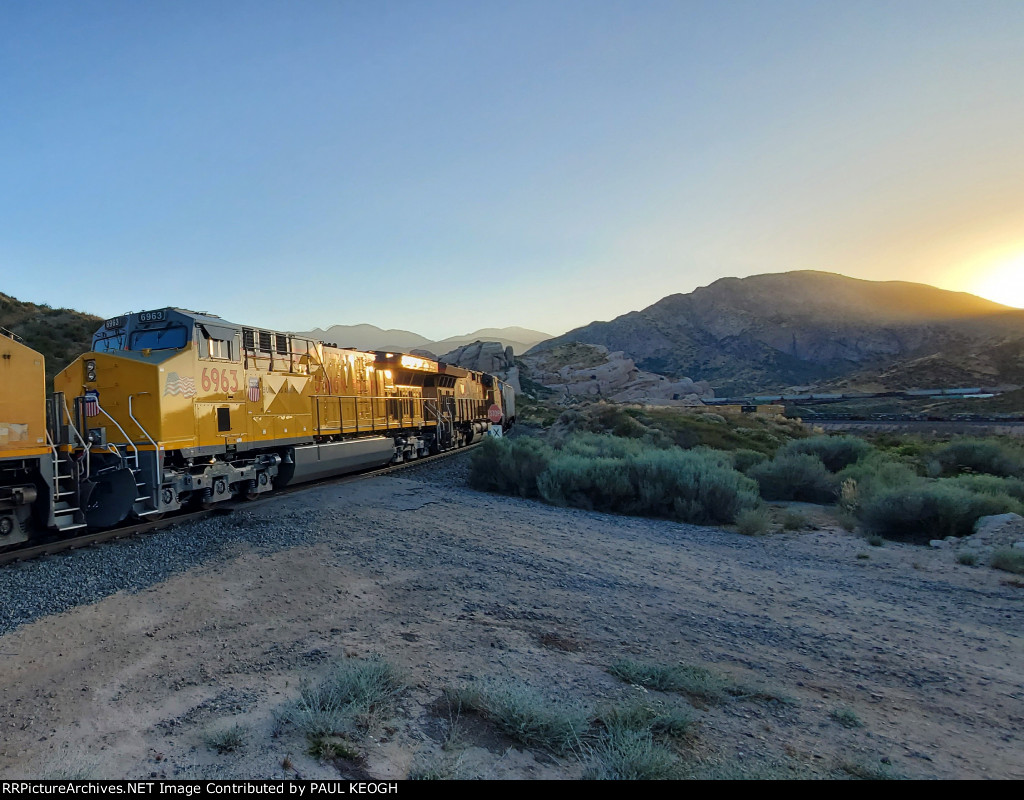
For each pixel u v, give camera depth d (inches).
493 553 382.9
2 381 324.8
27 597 263.9
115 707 175.8
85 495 390.9
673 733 176.6
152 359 430.9
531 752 162.1
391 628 247.0
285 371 576.1
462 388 1194.0
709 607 316.2
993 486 655.8
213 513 463.5
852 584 380.2
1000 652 277.3
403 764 150.9
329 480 683.4
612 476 629.6
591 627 270.4
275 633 235.6
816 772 160.4
